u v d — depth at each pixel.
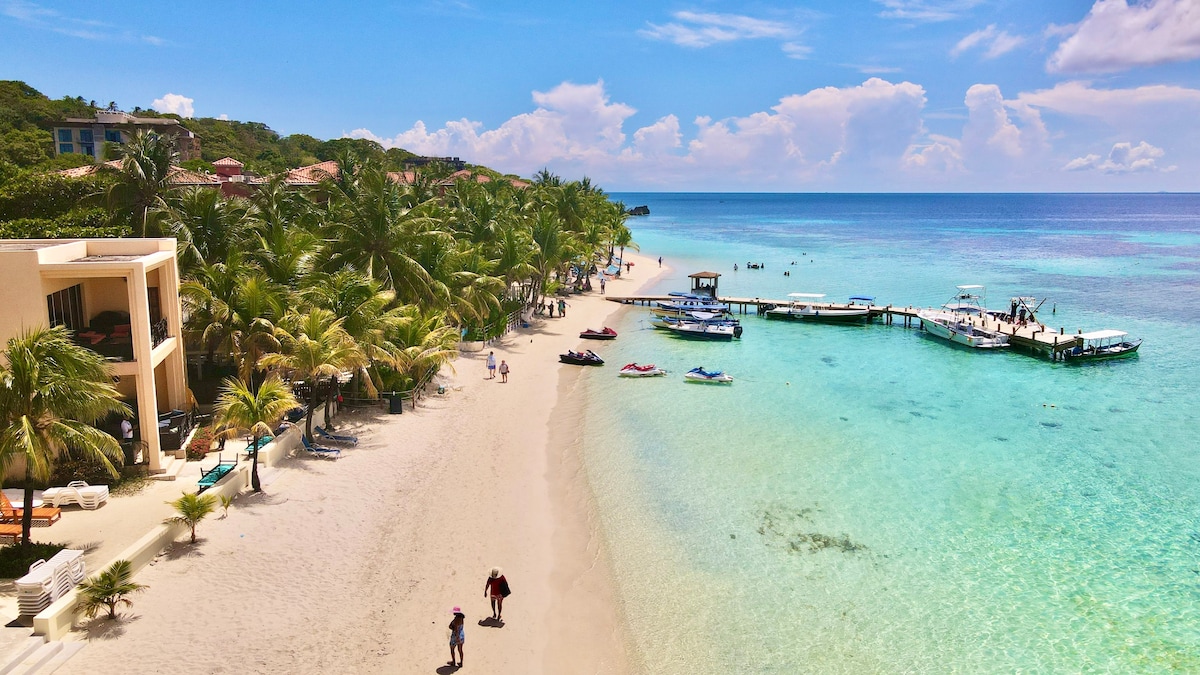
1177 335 58.03
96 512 21.95
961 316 60.84
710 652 18.06
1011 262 111.81
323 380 35.28
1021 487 28.11
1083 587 21.14
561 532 23.98
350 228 40.53
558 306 68.19
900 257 120.44
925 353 52.16
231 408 24.45
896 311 63.50
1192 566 22.30
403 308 36.66
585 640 18.38
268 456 26.61
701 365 47.94
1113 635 18.89
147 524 21.28
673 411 37.47
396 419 34.09
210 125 133.88
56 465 23.69
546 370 45.47
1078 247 139.75
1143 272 98.62
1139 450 32.25
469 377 42.75
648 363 48.25
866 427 35.22
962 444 32.88
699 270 103.38
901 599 20.44
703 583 21.17
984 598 20.55
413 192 59.16
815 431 34.53
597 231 86.69
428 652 17.42
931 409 38.34
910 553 22.97
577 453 31.23
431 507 25.12
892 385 43.19
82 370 19.39
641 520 25.03
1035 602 20.38
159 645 16.56
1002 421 36.41
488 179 121.25
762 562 22.34
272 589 19.28
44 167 71.81
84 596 16.88
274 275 33.78
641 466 29.89
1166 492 27.69
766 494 27.28
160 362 27.05
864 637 18.75
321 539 22.16
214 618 17.78
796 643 18.48
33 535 20.39
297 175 73.94
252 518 23.03
